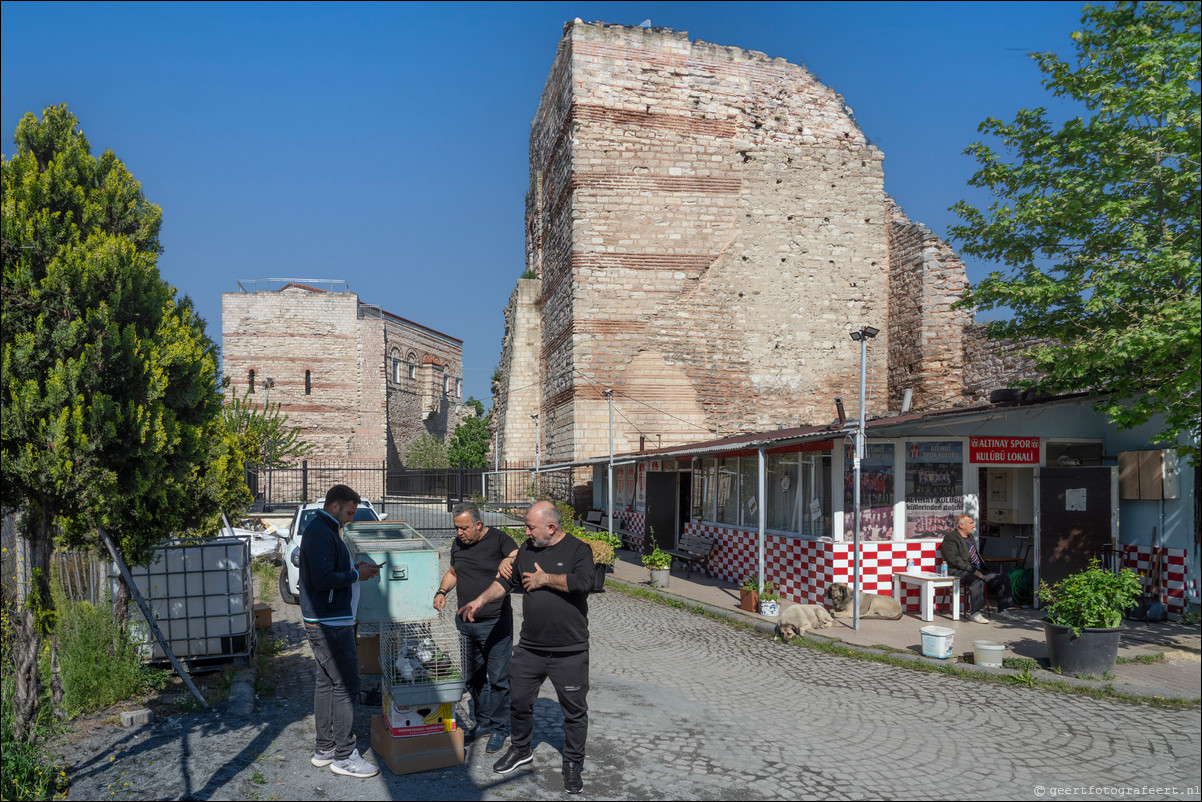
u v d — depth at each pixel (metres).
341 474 39.78
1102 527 10.13
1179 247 7.65
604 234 22.05
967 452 10.91
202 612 7.05
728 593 12.68
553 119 25.19
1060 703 6.61
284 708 6.23
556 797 4.61
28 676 4.98
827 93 23.73
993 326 10.02
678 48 22.72
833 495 10.96
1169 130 7.56
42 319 4.77
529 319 29.00
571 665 4.72
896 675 7.66
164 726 5.68
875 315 23.39
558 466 20.03
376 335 41.69
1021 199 9.19
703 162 22.69
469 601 5.54
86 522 5.10
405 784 4.78
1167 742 5.62
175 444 5.54
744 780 4.89
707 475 15.35
